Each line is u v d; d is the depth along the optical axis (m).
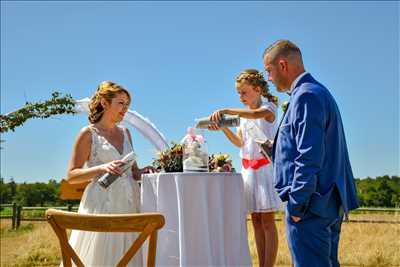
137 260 3.30
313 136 2.45
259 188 3.87
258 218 4.03
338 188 2.52
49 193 27.33
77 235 3.36
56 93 5.41
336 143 2.56
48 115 5.41
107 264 3.27
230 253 3.29
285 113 2.66
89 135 3.57
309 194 2.43
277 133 2.71
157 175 3.24
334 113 2.58
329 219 2.52
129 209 3.44
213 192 3.25
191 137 3.45
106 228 2.29
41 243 8.09
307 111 2.50
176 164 3.47
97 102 3.67
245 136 4.02
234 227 3.33
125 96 3.69
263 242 4.00
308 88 2.56
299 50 2.79
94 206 3.38
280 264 6.17
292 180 2.54
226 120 3.47
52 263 7.40
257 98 3.99
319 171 2.51
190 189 3.18
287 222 2.63
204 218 3.17
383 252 6.12
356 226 6.82
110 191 3.40
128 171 3.55
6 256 7.94
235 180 3.38
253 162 3.92
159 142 5.69
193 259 3.13
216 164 3.63
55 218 2.38
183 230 3.13
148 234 2.29
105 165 3.26
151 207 3.29
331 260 2.61
